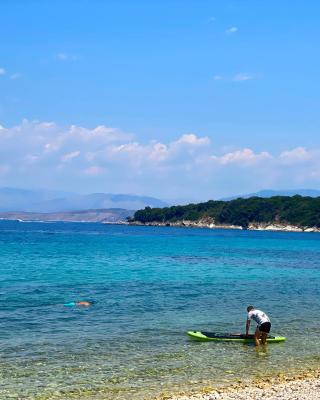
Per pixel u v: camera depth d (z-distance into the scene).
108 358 19.81
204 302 33.72
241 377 17.86
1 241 108.38
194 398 15.17
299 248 113.88
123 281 43.91
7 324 25.36
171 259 70.94
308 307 33.22
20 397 15.45
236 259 75.19
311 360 20.41
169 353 20.81
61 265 57.03
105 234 171.62
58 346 21.39
